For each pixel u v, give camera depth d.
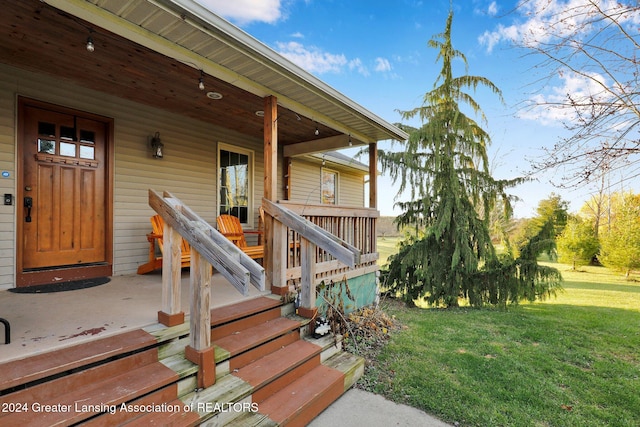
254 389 2.12
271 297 3.19
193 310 2.06
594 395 2.64
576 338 4.03
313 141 5.99
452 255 5.76
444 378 2.86
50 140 3.54
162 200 2.33
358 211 4.59
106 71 3.29
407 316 5.01
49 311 2.49
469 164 6.05
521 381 2.84
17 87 3.25
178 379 1.91
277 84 3.19
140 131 4.23
